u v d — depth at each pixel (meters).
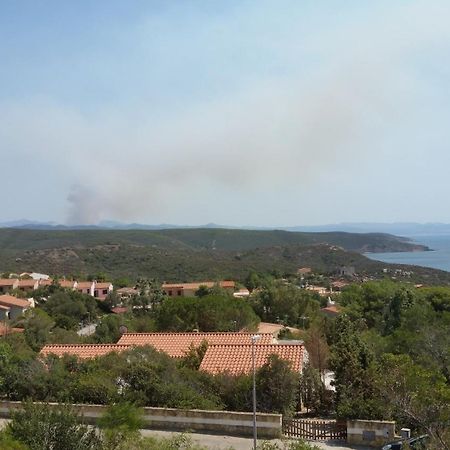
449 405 13.27
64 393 22.31
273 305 64.81
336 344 24.62
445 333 27.06
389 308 46.16
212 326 43.91
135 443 15.69
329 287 118.62
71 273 133.75
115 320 56.69
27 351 29.66
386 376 14.96
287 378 21.95
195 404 21.44
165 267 141.12
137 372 22.50
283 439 19.41
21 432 13.46
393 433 18.61
